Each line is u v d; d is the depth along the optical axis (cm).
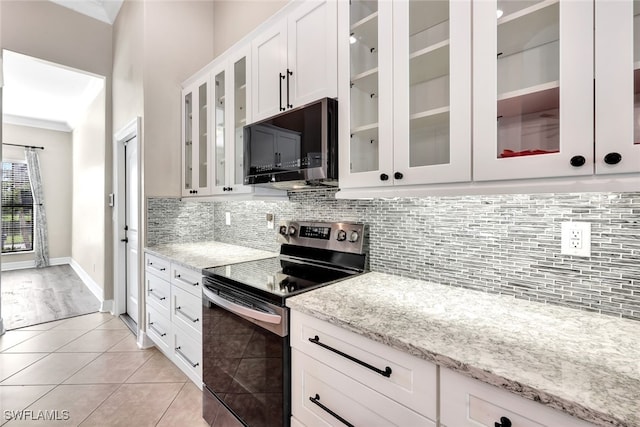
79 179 547
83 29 335
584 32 81
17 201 600
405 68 119
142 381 216
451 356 78
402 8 120
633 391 64
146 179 265
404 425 89
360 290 135
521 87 100
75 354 255
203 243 285
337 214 187
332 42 146
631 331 93
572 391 64
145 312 265
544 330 94
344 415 104
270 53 183
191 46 294
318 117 143
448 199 141
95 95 425
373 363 95
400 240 157
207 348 171
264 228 242
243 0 271
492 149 97
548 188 88
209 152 243
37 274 548
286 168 160
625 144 75
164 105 276
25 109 532
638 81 78
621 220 101
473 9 100
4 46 283
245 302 141
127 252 345
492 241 128
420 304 117
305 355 117
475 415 76
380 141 126
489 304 117
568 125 83
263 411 133
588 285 107
